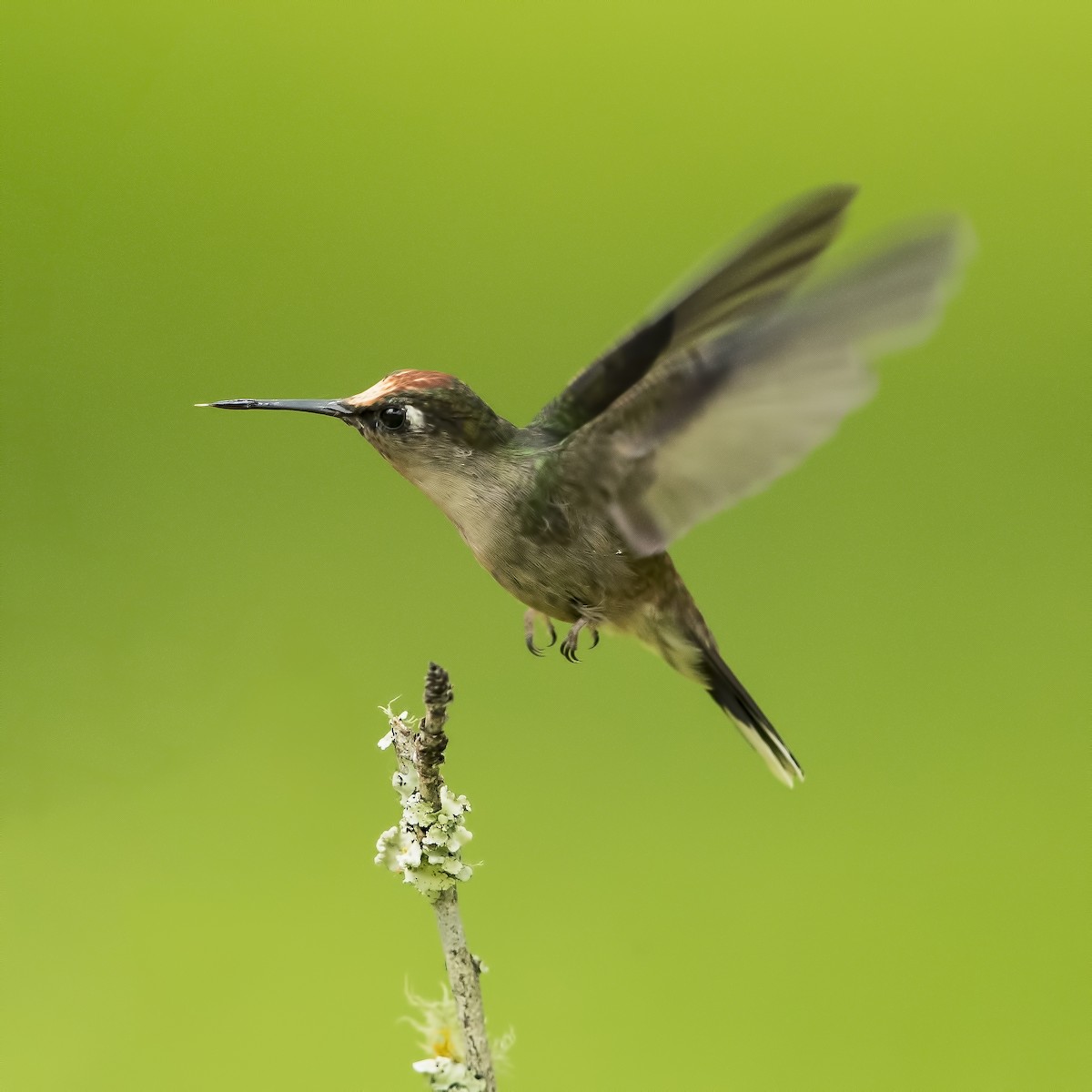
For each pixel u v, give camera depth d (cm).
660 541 310
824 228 308
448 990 308
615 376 311
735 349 309
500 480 311
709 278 309
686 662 312
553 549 311
